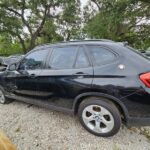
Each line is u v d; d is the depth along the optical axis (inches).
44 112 168.2
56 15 912.9
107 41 133.2
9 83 179.0
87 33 721.6
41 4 858.1
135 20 667.4
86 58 130.4
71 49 139.6
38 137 130.4
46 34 993.5
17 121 152.3
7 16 835.4
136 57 117.6
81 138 128.3
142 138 129.4
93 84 121.6
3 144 107.2
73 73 130.8
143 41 745.0
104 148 117.9
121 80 114.2
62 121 151.3
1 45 1171.9
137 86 110.3
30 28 933.2
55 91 141.2
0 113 168.1
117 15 600.1
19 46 1325.0
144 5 607.8
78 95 129.7
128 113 115.2
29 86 159.8
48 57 150.6
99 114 125.0
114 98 116.7
